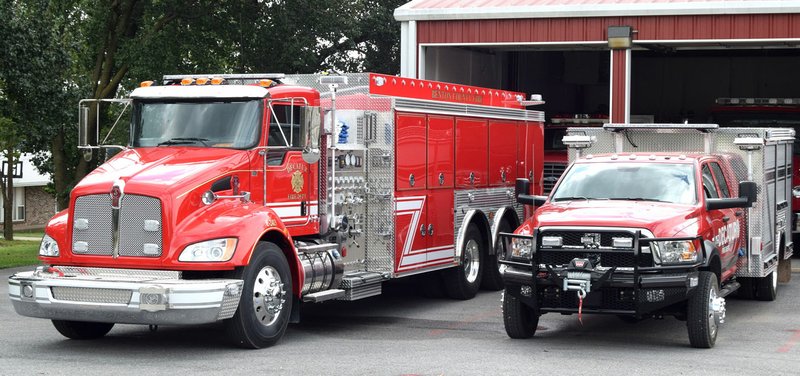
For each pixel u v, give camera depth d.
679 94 31.03
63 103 22.39
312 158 11.27
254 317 10.62
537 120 18.11
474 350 10.74
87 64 29.16
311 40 28.14
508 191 16.72
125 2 27.45
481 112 15.70
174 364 9.87
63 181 28.73
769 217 14.48
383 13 33.53
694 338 10.77
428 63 23.33
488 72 26.39
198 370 9.55
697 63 30.81
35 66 21.50
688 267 10.50
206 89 11.46
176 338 11.55
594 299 10.60
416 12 22.86
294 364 9.88
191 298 9.95
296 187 11.83
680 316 11.07
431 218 14.15
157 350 10.70
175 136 11.45
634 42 21.61
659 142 14.52
